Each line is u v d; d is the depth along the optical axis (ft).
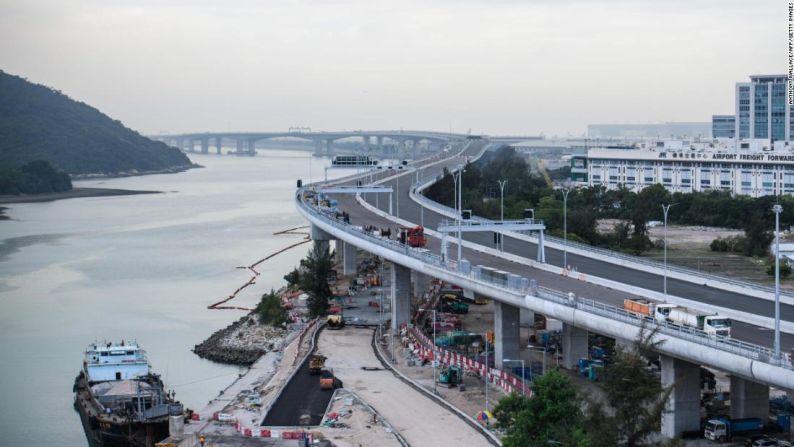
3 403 556.92
